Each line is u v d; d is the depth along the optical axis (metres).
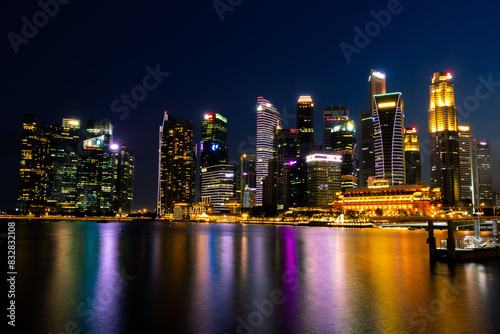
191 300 43.41
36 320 35.53
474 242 85.00
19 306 40.50
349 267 69.56
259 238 172.25
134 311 38.66
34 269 67.62
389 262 76.25
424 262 74.50
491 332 31.98
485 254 76.75
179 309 39.44
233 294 46.50
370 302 42.03
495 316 36.38
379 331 32.34
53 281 55.41
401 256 88.06
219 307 40.25
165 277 59.09
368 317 36.28
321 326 33.75
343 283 53.28
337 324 34.28
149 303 42.00
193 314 37.59
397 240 153.25
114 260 81.50
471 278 55.47
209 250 107.12
